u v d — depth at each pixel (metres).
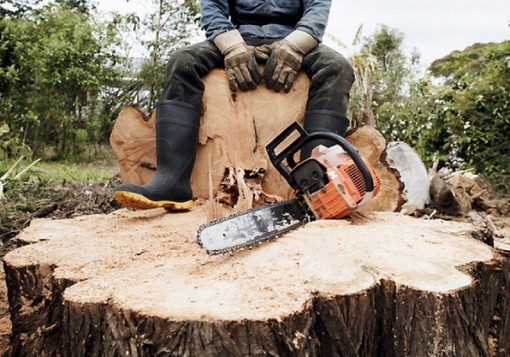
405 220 2.43
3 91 9.83
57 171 8.16
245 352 1.37
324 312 1.54
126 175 3.17
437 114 8.51
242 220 1.92
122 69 11.12
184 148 2.79
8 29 9.83
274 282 1.59
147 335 1.40
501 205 5.97
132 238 2.19
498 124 8.31
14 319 1.98
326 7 3.08
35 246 2.08
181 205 2.73
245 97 3.04
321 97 2.88
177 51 2.93
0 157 7.82
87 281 1.66
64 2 11.49
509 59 8.54
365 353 1.64
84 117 11.11
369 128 2.97
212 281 1.62
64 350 1.60
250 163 2.98
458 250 1.94
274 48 3.03
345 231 2.11
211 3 3.10
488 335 1.98
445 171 7.14
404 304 1.63
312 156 2.28
